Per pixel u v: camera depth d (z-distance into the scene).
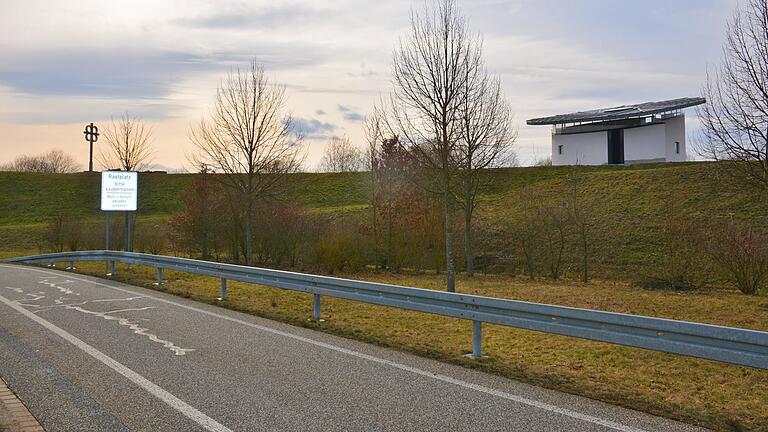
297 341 8.69
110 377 6.57
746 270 18.78
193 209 28.28
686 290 19.70
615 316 6.39
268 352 7.91
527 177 47.84
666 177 39.06
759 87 11.33
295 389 6.14
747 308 14.86
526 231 27.47
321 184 59.84
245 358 7.54
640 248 28.95
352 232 25.77
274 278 11.87
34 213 60.69
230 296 14.27
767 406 5.89
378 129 25.06
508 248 30.34
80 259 21.66
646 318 6.15
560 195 40.41
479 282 22.00
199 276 19.44
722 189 34.47
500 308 7.50
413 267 26.55
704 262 20.70
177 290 15.02
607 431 4.93
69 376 6.61
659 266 24.78
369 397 5.87
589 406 5.66
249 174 22.92
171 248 31.47
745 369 7.68
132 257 18.11
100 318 10.62
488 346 8.79
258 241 27.00
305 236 26.25
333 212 42.91
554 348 8.82
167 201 62.84
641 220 32.62
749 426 5.18
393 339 8.93
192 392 6.02
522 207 36.69
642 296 17.45
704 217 31.23
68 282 17.27
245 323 10.21
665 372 7.43
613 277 24.92
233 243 27.62
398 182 26.17
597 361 7.98
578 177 44.31
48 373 6.74
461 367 7.22
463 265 28.88
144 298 13.48
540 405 5.65
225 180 27.20
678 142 59.41
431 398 5.86
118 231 33.31
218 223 27.98
